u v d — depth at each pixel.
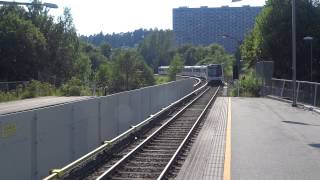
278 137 18.05
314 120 23.97
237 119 24.56
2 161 9.77
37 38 76.75
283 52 57.03
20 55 73.81
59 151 12.84
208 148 16.03
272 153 14.70
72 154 13.84
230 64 122.12
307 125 21.83
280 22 57.16
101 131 16.88
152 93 27.62
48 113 12.17
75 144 14.12
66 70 89.81
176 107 34.31
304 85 33.44
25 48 74.31
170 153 15.77
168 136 19.73
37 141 11.52
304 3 57.59
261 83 50.72
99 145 16.58
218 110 30.42
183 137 19.38
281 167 12.66
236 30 171.75
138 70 106.19
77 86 62.53
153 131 21.80
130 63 105.06
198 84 71.75
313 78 57.06
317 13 57.75
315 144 16.41
